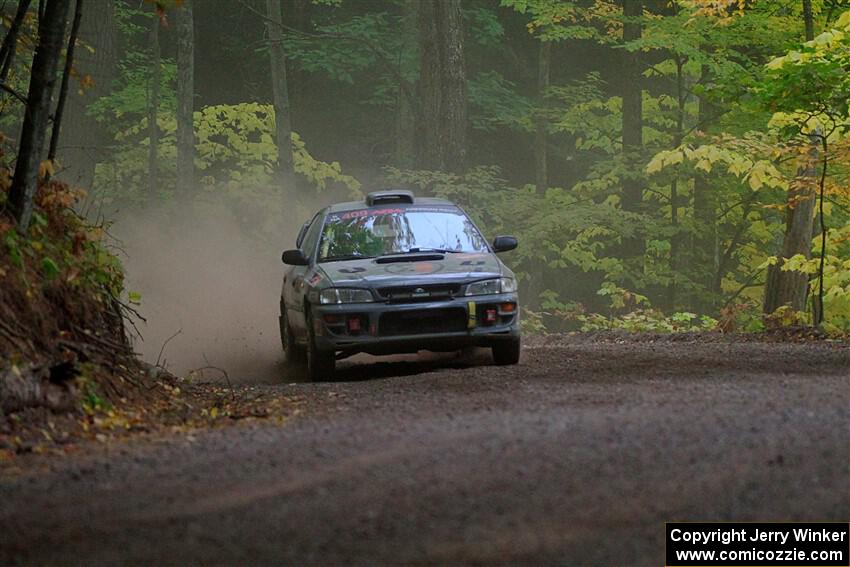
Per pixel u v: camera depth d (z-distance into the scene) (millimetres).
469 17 77875
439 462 13375
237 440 15586
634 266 58031
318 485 12586
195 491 12562
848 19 33750
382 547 10523
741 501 11609
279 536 10922
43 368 17422
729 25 50719
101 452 15047
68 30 46406
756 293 65812
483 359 27734
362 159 83188
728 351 27344
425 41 52344
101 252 22438
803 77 31719
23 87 44094
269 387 23594
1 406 16156
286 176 54406
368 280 24609
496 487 12211
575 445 13961
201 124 59906
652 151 57156
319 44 75125
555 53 82250
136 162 58875
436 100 52188
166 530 11211
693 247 63188
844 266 40500
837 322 51719
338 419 17625
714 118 55125
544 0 56812
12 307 18500
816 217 51250
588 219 53406
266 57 81312
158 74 57469
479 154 82500
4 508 12102
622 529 10875
